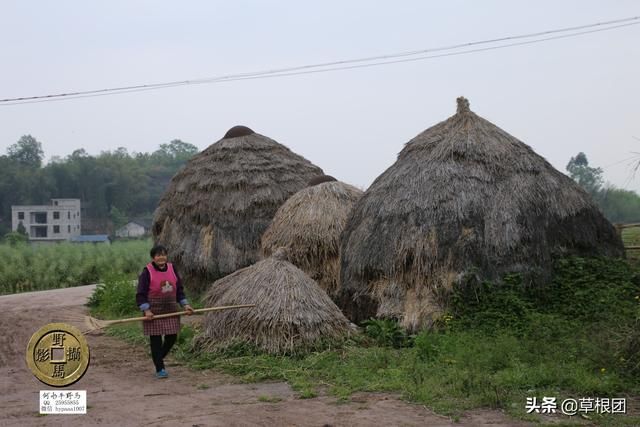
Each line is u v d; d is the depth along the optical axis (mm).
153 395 7250
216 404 6770
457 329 9211
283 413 6352
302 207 12500
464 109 11297
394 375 7508
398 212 10383
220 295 10023
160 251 8375
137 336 10875
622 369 7227
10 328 12602
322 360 8328
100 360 9352
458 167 10477
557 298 9883
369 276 10500
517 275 9719
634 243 14797
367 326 9555
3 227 66688
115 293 14781
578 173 42250
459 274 9688
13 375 8688
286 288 9172
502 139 10922
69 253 27875
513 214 10016
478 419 6059
